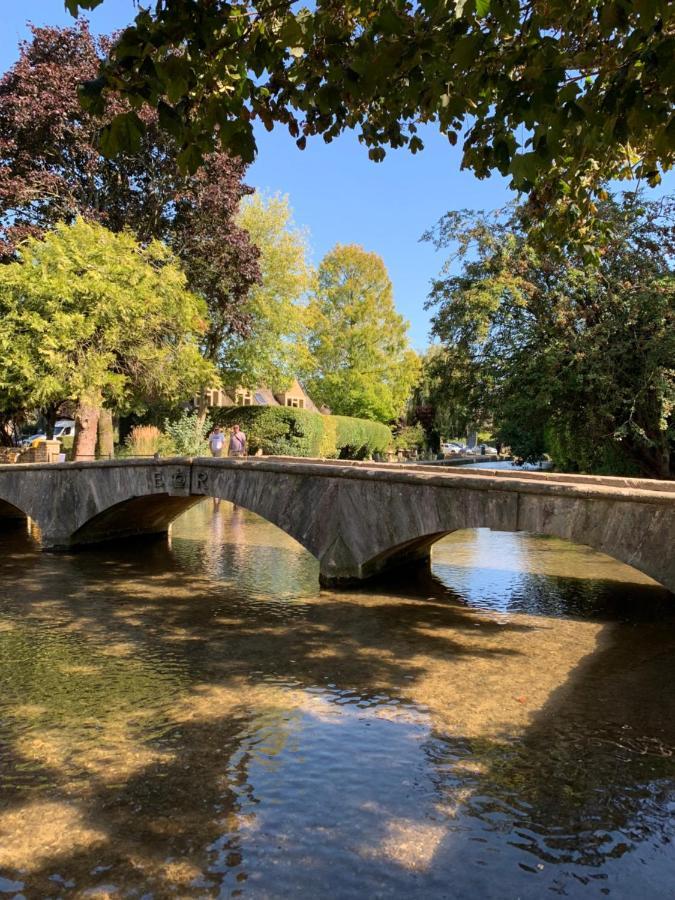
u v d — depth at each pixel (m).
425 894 2.90
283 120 4.28
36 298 16.92
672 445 14.47
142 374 19.59
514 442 21.02
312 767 3.99
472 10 3.21
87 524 11.86
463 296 15.58
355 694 5.16
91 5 2.84
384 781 3.82
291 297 29.64
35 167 21.53
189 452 23.55
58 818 3.47
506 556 11.48
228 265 23.69
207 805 3.58
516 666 5.80
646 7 2.75
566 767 4.00
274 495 9.57
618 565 10.62
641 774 3.93
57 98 20.03
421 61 3.43
